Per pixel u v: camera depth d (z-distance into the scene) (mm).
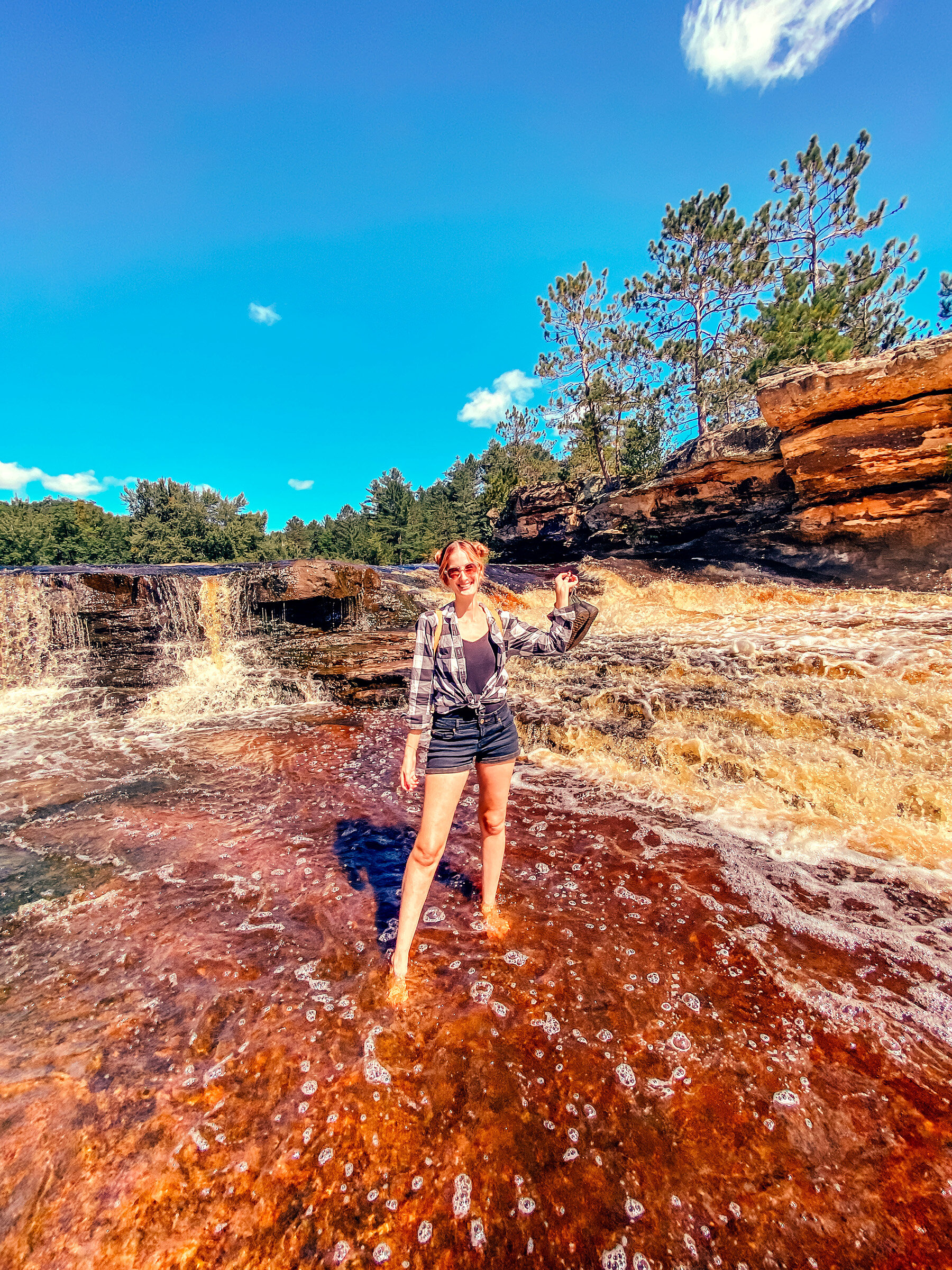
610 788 4031
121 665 7184
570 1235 1300
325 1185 1406
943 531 8375
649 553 12461
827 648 5438
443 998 2023
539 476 40188
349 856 3158
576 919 2488
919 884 2705
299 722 6043
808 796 3621
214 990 2088
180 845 3336
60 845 3357
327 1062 1755
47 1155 1458
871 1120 1539
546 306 26422
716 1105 1595
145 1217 1328
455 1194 1388
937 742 3727
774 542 10461
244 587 7590
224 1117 1575
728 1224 1309
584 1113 1580
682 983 2086
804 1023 1882
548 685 5785
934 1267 1201
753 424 15914
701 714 4570
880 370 8297
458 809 3793
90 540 65375
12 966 2252
